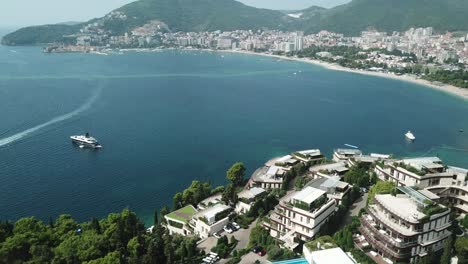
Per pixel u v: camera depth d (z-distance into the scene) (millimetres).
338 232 117938
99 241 112562
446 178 146125
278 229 130375
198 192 161625
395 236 108375
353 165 183500
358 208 145625
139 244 114500
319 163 191750
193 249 119812
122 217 127250
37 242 110375
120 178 194375
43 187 180625
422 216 107812
